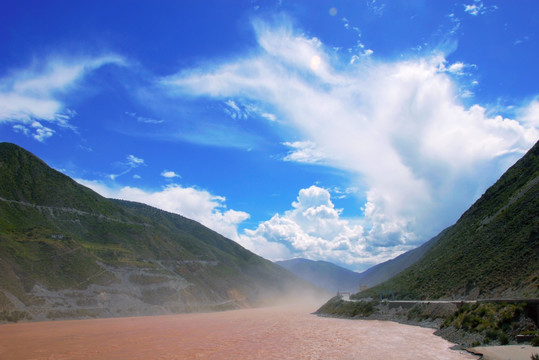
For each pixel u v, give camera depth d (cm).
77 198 16088
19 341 5509
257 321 9150
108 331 6881
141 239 16738
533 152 8512
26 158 15925
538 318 3716
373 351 4097
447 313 5659
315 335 5762
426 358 3566
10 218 12388
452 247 8488
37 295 9562
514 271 5162
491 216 7769
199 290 15825
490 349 3531
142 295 12694
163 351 4516
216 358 4006
